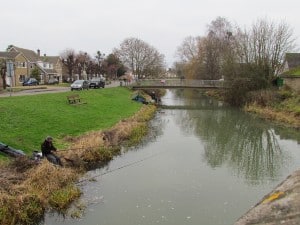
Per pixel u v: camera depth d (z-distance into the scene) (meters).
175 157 22.89
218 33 79.94
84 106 36.50
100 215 13.55
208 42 77.56
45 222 12.94
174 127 35.44
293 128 35.06
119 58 110.62
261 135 31.91
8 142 19.16
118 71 112.25
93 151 20.84
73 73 91.25
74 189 15.45
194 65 82.25
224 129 34.72
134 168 19.97
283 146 27.52
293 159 23.44
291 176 8.38
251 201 15.18
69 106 34.59
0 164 16.03
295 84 49.28
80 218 13.27
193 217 13.41
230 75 56.16
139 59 100.88
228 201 15.14
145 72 101.25
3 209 12.15
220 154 24.31
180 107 54.78
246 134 32.28
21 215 12.46
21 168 16.00
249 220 6.76
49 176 15.62
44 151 17.69
